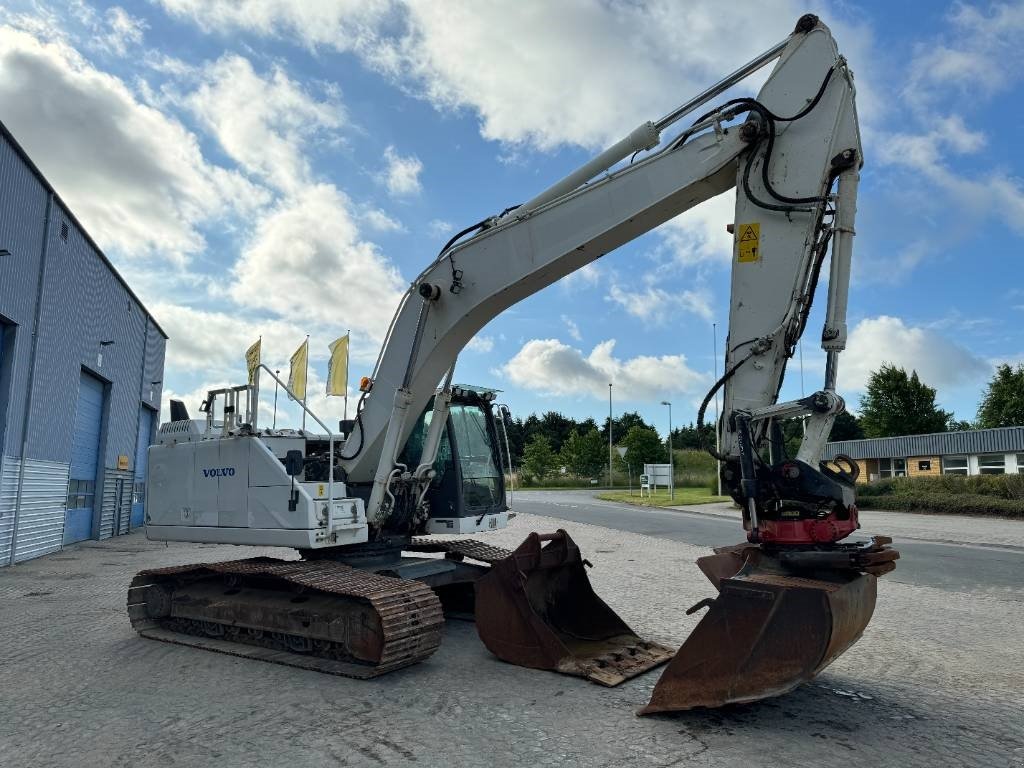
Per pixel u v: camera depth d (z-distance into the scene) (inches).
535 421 3125.0
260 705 206.5
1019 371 1744.6
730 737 177.5
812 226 205.6
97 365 753.0
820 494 194.9
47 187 594.2
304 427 277.6
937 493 997.8
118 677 238.4
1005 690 216.8
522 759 164.4
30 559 591.8
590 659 238.7
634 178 231.6
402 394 279.1
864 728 183.6
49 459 630.5
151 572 308.7
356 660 244.8
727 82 223.3
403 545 312.7
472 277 263.7
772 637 176.2
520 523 898.7
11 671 246.8
